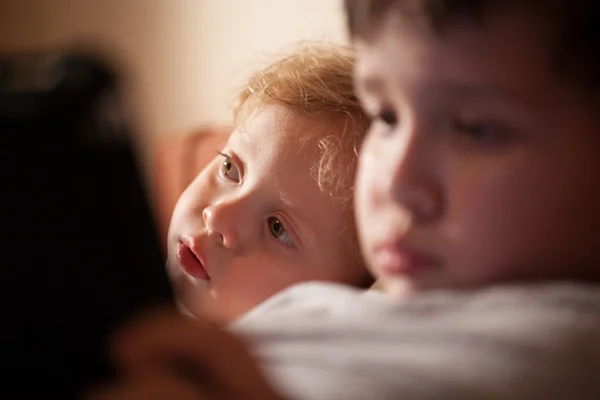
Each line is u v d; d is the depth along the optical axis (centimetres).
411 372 36
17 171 31
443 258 39
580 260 39
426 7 36
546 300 38
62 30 168
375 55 39
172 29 148
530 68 36
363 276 70
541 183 37
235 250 68
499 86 36
